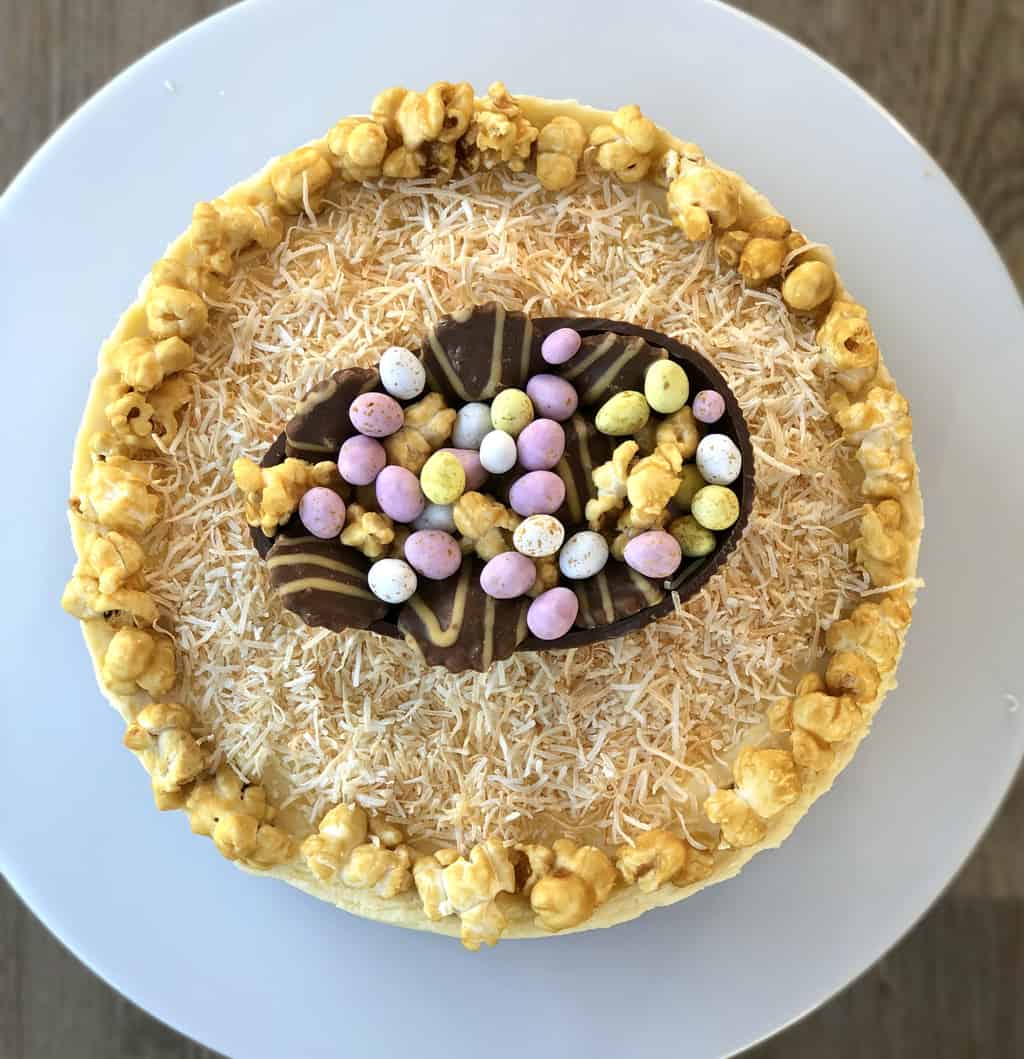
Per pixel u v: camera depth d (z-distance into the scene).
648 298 0.42
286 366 0.41
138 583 0.41
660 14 0.50
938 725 0.48
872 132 0.50
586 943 0.47
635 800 0.42
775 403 0.42
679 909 0.47
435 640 0.38
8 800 0.47
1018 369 0.49
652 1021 0.46
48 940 0.59
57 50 0.58
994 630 0.48
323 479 0.39
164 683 0.41
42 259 0.49
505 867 0.40
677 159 0.42
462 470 0.38
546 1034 0.46
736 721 0.42
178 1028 0.46
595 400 0.40
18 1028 0.59
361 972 0.46
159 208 0.50
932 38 0.59
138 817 0.47
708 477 0.39
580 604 0.38
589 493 0.39
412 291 0.41
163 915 0.47
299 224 0.43
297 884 0.43
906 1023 0.60
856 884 0.47
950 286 0.49
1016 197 0.60
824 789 0.43
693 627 0.41
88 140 0.50
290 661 0.41
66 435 0.49
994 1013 0.60
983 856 0.60
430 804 0.42
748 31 0.50
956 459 0.48
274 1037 0.46
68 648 0.48
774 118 0.50
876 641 0.41
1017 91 0.59
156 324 0.41
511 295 0.41
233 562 0.41
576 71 0.50
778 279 0.43
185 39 0.50
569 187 0.43
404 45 0.50
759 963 0.47
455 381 0.39
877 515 0.42
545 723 0.41
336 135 0.42
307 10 0.50
